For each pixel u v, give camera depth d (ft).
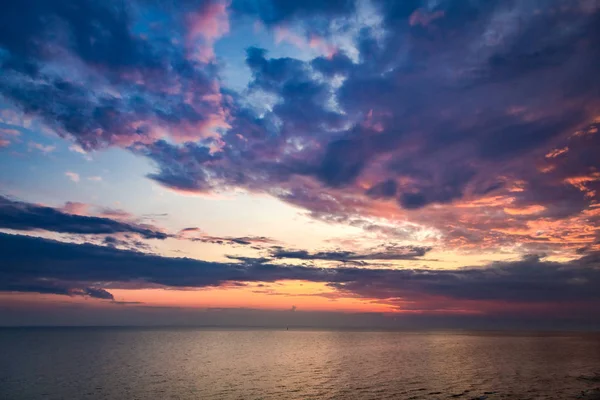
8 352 411.95
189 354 399.65
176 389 198.70
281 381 226.17
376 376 248.52
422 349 488.85
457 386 210.79
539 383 219.41
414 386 211.20
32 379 230.48
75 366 291.79
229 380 228.63
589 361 335.67
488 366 301.43
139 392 191.01
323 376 248.11
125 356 372.38
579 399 176.24
